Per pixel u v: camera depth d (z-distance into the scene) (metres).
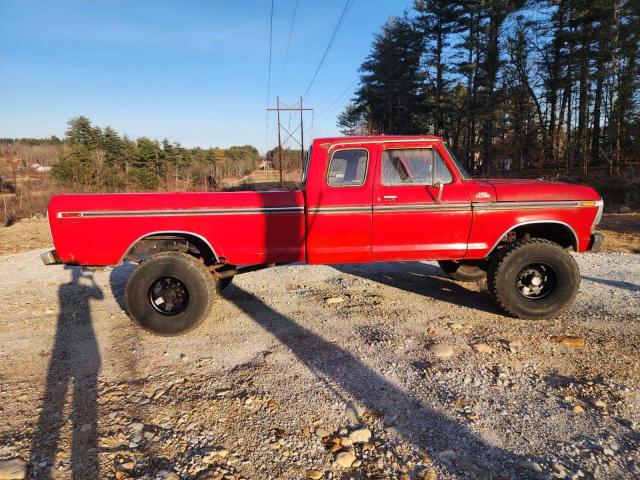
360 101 49.72
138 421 3.00
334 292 5.94
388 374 3.59
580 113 32.28
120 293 6.14
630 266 7.13
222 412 3.10
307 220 4.65
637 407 3.05
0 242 11.16
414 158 4.75
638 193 21.30
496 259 4.70
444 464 2.53
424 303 5.39
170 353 4.12
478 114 35.09
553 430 2.81
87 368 3.85
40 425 2.97
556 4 31.58
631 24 26.00
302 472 2.49
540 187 4.77
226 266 5.41
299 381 3.52
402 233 4.71
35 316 5.28
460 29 36.72
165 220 4.54
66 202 4.50
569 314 4.89
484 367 3.67
